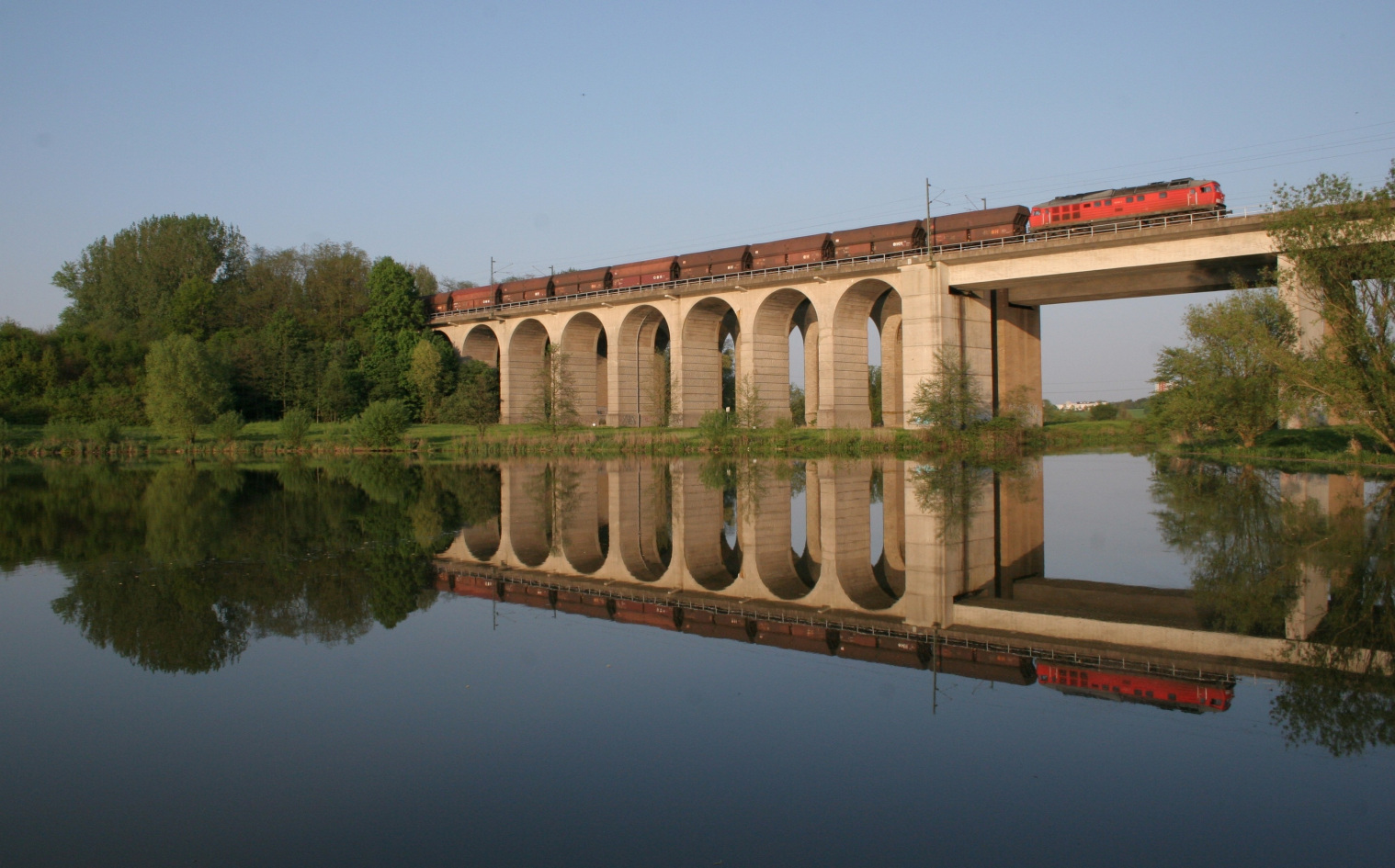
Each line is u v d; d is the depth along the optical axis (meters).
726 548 22.03
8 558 19.38
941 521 26.06
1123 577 17.50
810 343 80.69
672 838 6.85
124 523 25.53
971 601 15.86
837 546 22.27
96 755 8.52
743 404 66.81
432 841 6.80
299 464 55.03
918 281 60.62
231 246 114.12
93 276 112.69
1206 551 19.77
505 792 7.70
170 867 6.45
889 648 12.55
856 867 6.38
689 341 77.00
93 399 81.06
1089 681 10.88
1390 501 27.41
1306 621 13.52
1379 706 9.72
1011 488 35.12
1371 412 37.06
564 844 6.75
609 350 82.06
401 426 67.81
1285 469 40.50
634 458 57.66
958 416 58.34
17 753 8.57
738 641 13.00
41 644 12.36
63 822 7.16
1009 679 11.05
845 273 64.69
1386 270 34.06
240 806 7.46
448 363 91.12
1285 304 44.09
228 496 33.53
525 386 92.50
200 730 9.15
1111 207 55.06
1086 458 52.75
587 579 18.02
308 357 87.94
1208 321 50.47
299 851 6.66
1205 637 12.80
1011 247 56.84
